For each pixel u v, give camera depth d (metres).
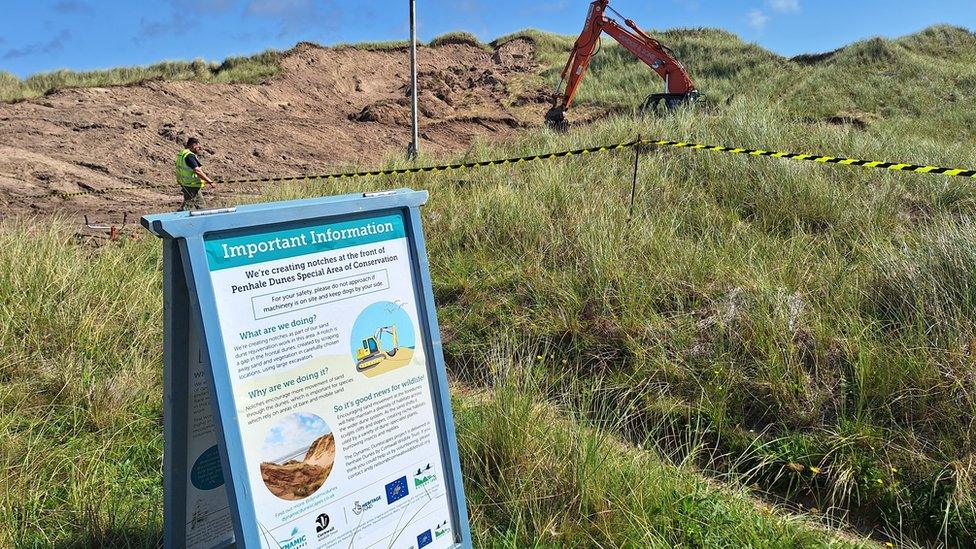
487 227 7.00
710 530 3.28
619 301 5.29
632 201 6.93
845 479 3.70
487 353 5.25
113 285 5.59
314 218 2.71
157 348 4.94
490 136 21.91
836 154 9.08
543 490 3.43
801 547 3.26
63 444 3.95
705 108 15.23
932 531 3.50
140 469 3.81
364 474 2.83
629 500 3.35
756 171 7.61
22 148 13.49
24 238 6.07
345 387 2.79
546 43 34.25
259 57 26.55
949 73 22.23
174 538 2.90
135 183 12.77
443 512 3.07
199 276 2.44
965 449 3.67
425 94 24.80
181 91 20.48
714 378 4.45
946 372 4.02
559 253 6.27
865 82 22.08
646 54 18.31
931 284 4.62
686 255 5.67
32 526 3.26
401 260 2.99
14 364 4.54
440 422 3.07
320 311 2.73
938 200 7.00
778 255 5.68
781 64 26.06
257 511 2.54
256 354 2.57
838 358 4.37
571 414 3.88
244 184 13.25
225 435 2.46
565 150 10.60
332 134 19.31
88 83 21.98
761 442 4.06
